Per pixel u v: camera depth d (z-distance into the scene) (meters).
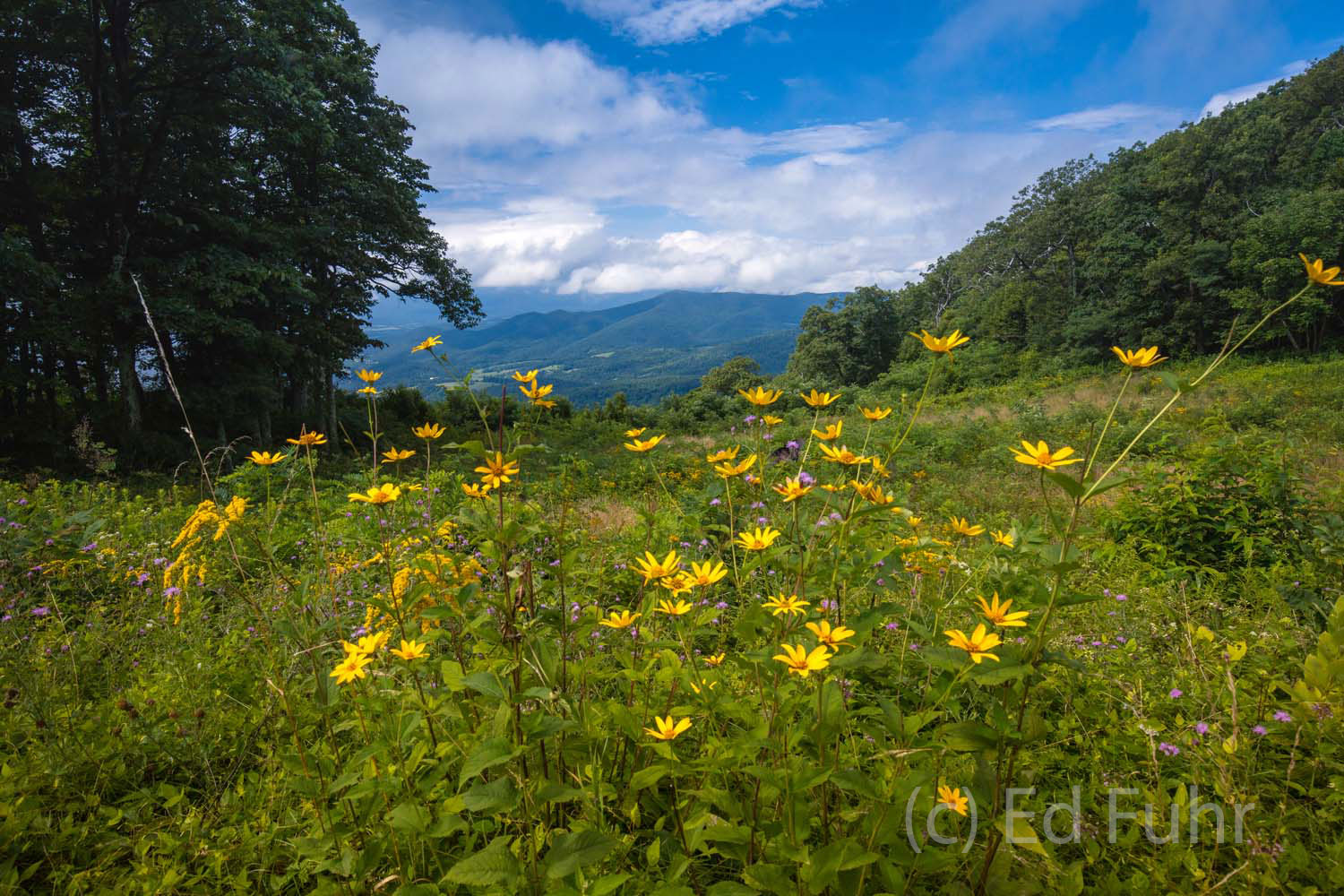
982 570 2.31
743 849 1.54
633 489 10.59
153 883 1.75
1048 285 54.94
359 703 1.72
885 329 64.62
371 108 23.80
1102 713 2.32
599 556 3.27
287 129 18.95
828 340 66.50
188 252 16.69
